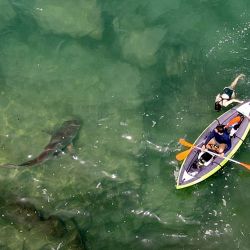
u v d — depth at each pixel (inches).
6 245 448.1
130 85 548.4
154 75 551.2
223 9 585.6
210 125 495.2
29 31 601.3
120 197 478.6
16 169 503.2
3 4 626.8
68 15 605.6
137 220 464.1
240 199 469.1
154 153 503.5
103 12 605.6
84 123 527.2
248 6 581.6
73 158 505.7
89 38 590.2
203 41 564.7
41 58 578.9
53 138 511.5
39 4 618.2
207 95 528.4
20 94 554.9
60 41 589.6
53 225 462.0
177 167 490.9
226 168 483.2
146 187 482.6
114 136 517.3
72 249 444.1
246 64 538.9
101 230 460.4
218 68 542.6
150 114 527.8
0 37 598.9
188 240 447.8
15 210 474.0
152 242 449.4
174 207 468.1
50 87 557.9
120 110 534.0
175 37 573.0
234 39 559.2
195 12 589.3
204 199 470.9
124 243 451.5
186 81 542.3
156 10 599.8
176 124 517.0
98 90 550.0
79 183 490.9
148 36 577.6
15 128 530.6
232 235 449.1
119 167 497.7
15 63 578.2
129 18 597.3
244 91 519.5
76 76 562.3
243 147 493.0
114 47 578.9
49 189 490.0
